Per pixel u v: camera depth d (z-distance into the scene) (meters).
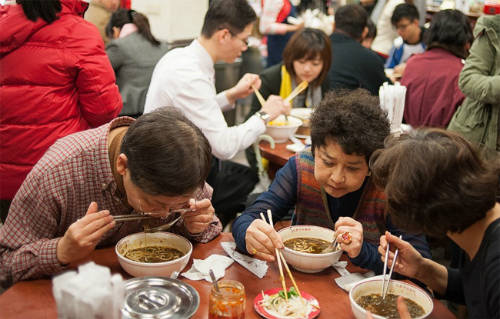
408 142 1.16
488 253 1.19
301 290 1.50
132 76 3.63
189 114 2.49
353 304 1.32
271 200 1.85
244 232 1.67
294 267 1.62
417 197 1.11
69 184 1.54
